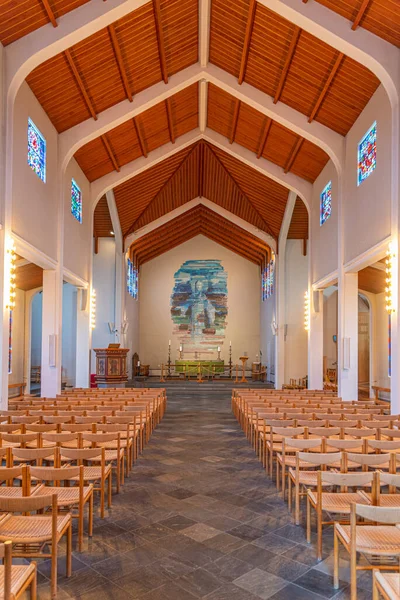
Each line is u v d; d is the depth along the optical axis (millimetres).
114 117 12352
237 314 27734
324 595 3689
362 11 8234
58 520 3916
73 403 9352
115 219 19281
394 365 8734
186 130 15812
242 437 10398
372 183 10211
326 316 22969
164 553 4418
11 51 8688
